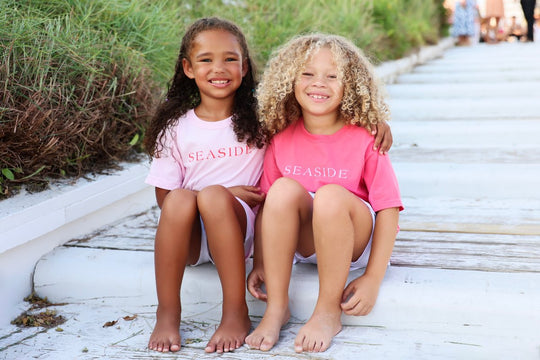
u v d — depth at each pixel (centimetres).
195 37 214
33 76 256
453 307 188
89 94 274
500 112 439
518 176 296
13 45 254
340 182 205
